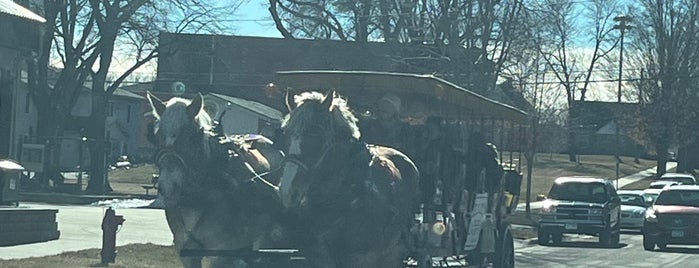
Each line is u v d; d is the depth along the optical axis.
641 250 30.39
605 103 97.94
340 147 10.88
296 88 14.38
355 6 45.44
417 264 12.90
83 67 51.41
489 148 16.50
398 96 14.08
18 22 21.36
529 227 39.62
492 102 15.99
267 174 12.55
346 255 10.94
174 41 50.50
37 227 21.08
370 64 46.16
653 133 72.94
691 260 26.02
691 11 69.62
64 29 49.97
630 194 42.81
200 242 11.59
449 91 14.02
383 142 13.98
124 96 84.50
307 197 10.79
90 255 18.45
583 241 35.56
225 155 11.72
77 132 65.81
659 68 70.75
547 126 54.38
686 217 29.88
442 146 13.97
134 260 18.16
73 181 58.22
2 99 21.59
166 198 11.30
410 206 12.20
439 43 36.31
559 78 58.84
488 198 16.38
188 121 11.48
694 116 72.50
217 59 68.31
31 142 49.19
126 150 86.25
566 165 80.94
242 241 11.77
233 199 11.70
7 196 21.42
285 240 11.38
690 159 86.25
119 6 49.44
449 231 13.98
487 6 35.75
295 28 50.56
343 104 11.23
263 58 69.56
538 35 39.25
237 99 63.75
